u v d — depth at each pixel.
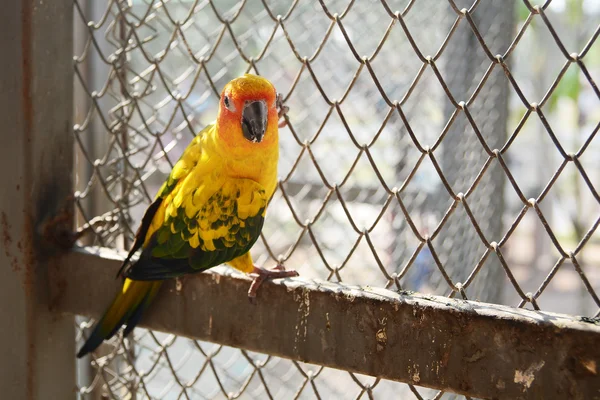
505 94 2.97
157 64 1.83
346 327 1.47
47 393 1.89
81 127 2.01
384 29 3.49
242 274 1.66
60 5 1.82
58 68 1.83
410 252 3.38
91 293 1.85
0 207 1.81
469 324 1.31
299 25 3.48
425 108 3.45
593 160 5.66
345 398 3.28
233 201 1.81
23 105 1.76
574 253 1.23
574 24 4.75
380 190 3.51
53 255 1.88
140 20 1.96
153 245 1.82
